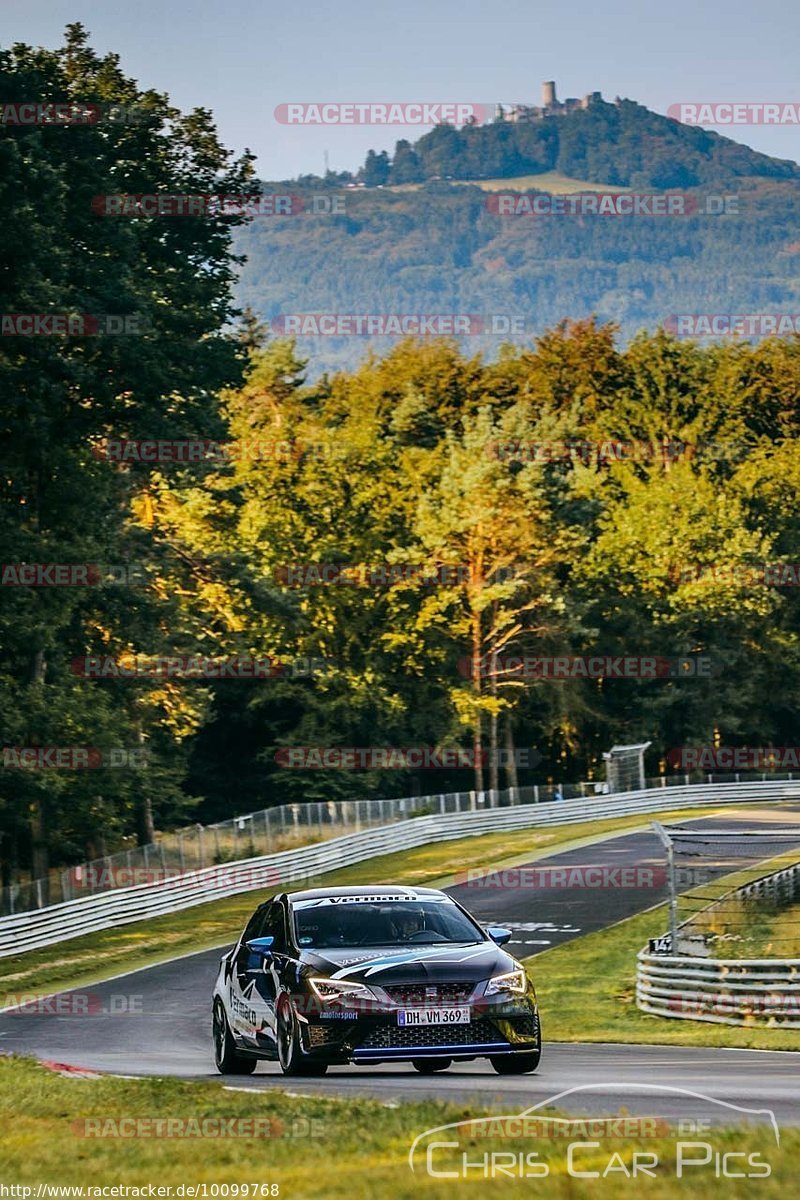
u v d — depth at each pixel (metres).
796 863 94.31
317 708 195.25
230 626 179.88
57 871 118.69
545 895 112.62
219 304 128.75
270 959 34.31
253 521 194.12
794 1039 52.22
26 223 97.25
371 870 133.50
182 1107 27.14
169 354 117.06
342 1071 36.72
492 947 33.41
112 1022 64.81
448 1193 17.33
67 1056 48.56
